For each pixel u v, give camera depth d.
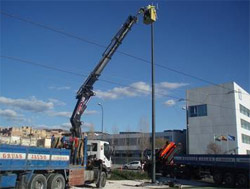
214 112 73.75
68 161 15.95
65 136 17.92
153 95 23.17
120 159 82.81
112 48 20.84
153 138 22.81
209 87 75.81
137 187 20.27
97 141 21.62
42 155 13.95
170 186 21.80
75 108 20.00
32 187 13.22
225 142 70.31
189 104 78.75
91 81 20.42
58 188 14.93
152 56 23.45
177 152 32.47
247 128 76.44
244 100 76.81
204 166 27.64
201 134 75.06
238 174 24.23
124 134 100.31
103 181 19.41
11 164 12.13
